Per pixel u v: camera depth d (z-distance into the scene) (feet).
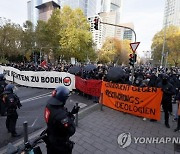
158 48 168.55
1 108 24.72
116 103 28.09
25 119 23.81
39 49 158.40
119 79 33.14
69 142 10.00
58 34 115.65
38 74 47.01
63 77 44.91
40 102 32.58
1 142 17.47
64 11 118.73
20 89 45.24
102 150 15.96
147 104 24.00
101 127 21.18
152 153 15.85
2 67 58.59
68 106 30.91
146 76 46.47
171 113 27.27
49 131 9.70
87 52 123.24
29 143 9.35
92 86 35.12
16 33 124.98
